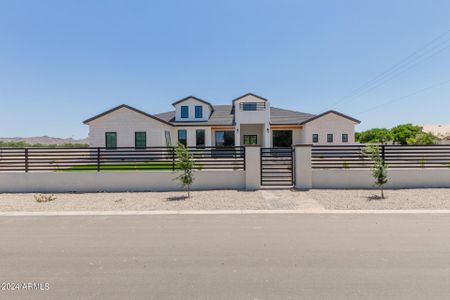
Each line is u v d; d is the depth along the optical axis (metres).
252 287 3.49
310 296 3.26
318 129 23.62
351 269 3.96
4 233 5.83
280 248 4.81
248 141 25.31
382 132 34.94
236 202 8.70
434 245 4.87
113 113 20.77
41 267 4.16
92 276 3.85
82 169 11.37
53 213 7.54
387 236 5.38
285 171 12.46
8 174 10.83
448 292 3.32
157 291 3.42
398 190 10.22
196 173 10.95
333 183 10.84
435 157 10.98
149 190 10.91
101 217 7.12
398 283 3.55
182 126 23.25
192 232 5.79
